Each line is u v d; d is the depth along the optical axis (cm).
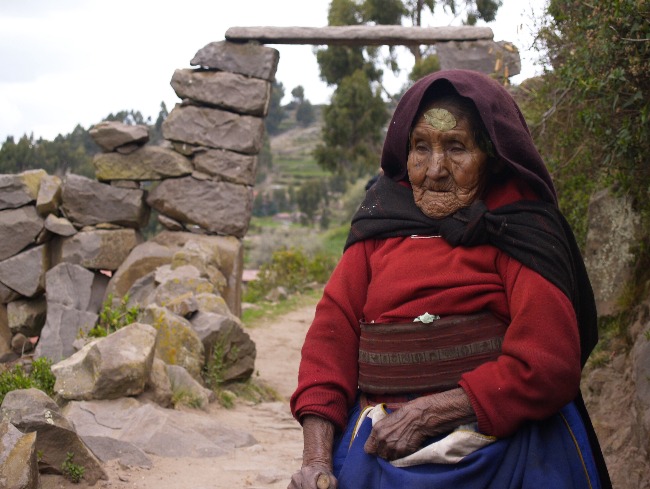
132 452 512
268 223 10500
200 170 1002
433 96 267
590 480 248
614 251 580
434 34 955
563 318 242
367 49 2725
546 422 250
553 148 669
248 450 579
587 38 480
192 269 895
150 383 616
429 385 253
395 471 243
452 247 260
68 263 970
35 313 979
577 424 255
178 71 1007
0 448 391
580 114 521
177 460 532
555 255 250
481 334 252
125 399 582
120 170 996
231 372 796
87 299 962
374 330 261
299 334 1306
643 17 427
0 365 823
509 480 239
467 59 948
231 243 991
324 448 258
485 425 238
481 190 264
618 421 496
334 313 273
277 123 18262
